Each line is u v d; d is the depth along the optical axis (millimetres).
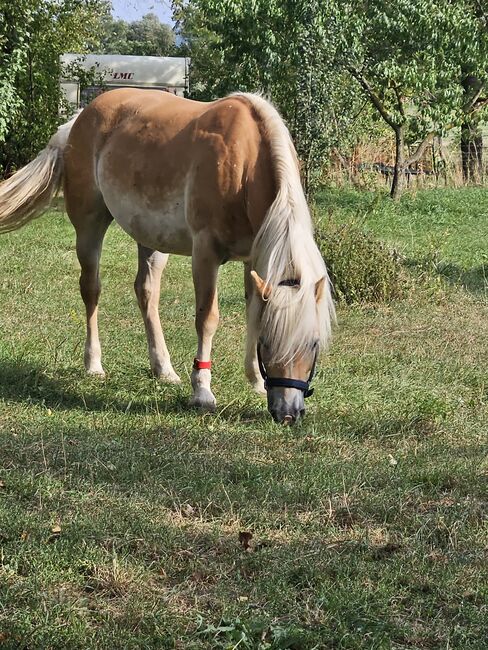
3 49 17234
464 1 18422
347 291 9688
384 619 3359
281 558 3811
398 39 17906
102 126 6703
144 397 6281
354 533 4090
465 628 3303
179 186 5996
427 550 3932
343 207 18219
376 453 5234
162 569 3713
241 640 3158
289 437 5461
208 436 5414
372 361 7301
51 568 3652
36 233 14211
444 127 19828
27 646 3150
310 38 15648
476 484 4707
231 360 7238
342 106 18328
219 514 4320
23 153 18234
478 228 16328
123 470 4750
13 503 4270
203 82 24812
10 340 7535
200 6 18312
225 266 12461
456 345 7930
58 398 6223
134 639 3174
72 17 19344
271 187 5523
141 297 6820
